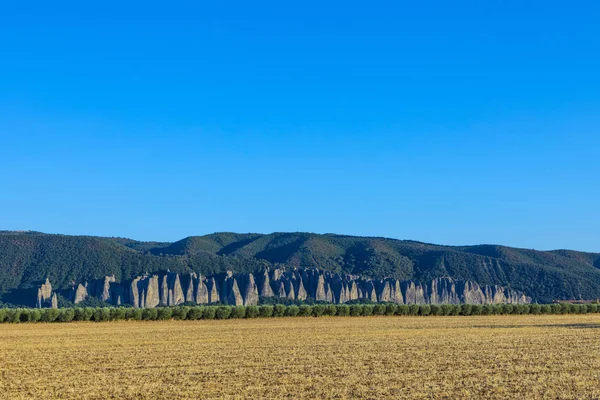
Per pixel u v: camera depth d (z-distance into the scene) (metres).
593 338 57.62
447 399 29.00
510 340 55.66
